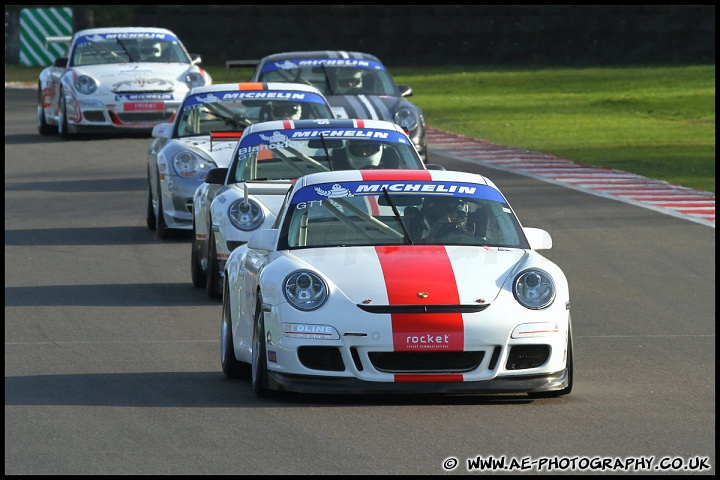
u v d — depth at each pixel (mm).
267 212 40000
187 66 85875
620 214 58031
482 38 165250
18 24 162125
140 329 36438
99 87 83625
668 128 101188
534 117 109188
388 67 164375
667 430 24375
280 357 26547
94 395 27844
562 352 26781
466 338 26109
